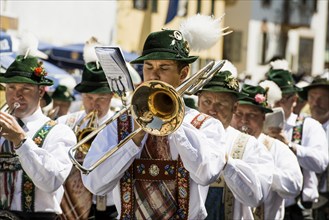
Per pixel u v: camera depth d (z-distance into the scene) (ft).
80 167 28.66
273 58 50.65
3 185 34.53
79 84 44.19
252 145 35.91
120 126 29.94
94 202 42.47
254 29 196.13
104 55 27.66
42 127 34.68
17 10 75.61
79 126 43.24
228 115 36.17
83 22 82.89
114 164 29.58
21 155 32.99
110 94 44.16
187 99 44.65
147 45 29.84
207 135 30.68
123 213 30.55
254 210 39.42
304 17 212.02
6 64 46.80
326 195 49.55
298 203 47.75
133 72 56.65
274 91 42.75
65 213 41.34
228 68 36.42
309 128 48.14
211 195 36.68
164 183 30.30
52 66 59.77
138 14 130.41
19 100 34.60
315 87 52.44
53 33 79.66
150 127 27.81
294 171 39.34
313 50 216.95
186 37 31.07
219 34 31.30
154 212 30.37
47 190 33.55
